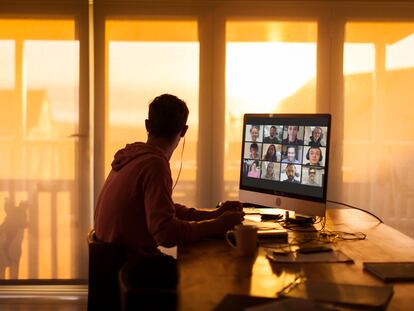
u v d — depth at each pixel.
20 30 3.65
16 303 3.60
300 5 3.73
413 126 3.76
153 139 2.05
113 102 3.71
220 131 3.73
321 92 3.75
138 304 1.30
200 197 3.75
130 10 3.70
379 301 1.26
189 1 3.71
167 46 3.72
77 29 3.66
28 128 3.67
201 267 1.60
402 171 3.78
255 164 2.48
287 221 2.36
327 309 1.18
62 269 3.71
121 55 3.70
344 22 3.74
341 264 1.64
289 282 1.44
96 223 1.98
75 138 3.67
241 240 1.75
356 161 3.77
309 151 2.18
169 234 1.83
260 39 3.74
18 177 3.68
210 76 3.73
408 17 3.75
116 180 1.93
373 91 3.75
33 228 3.70
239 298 1.29
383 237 2.05
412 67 3.77
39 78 3.66
